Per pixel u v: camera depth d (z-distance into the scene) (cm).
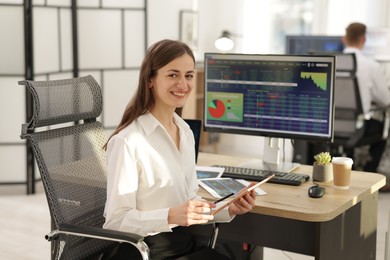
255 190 258
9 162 532
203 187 263
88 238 239
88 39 581
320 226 247
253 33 745
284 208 235
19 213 479
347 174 260
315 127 291
